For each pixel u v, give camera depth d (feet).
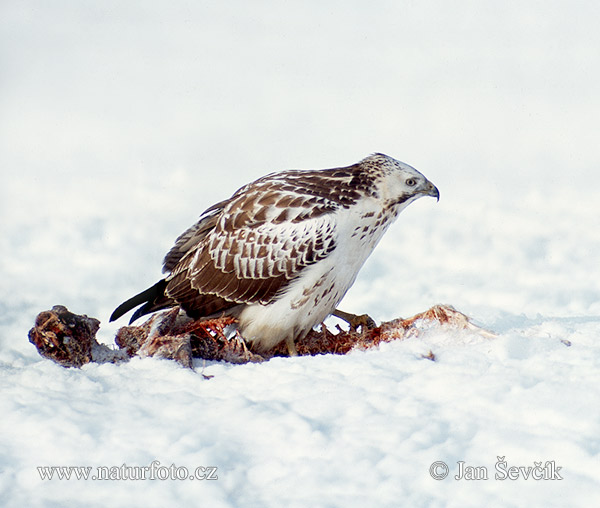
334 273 33.27
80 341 30.09
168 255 35.88
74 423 23.89
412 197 33.58
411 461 21.85
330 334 34.22
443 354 28.02
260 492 21.20
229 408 24.54
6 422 24.17
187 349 29.30
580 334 29.63
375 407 24.41
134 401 25.43
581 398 23.82
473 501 20.48
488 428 23.07
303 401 24.84
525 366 26.32
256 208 33.42
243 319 34.14
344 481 21.35
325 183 33.55
